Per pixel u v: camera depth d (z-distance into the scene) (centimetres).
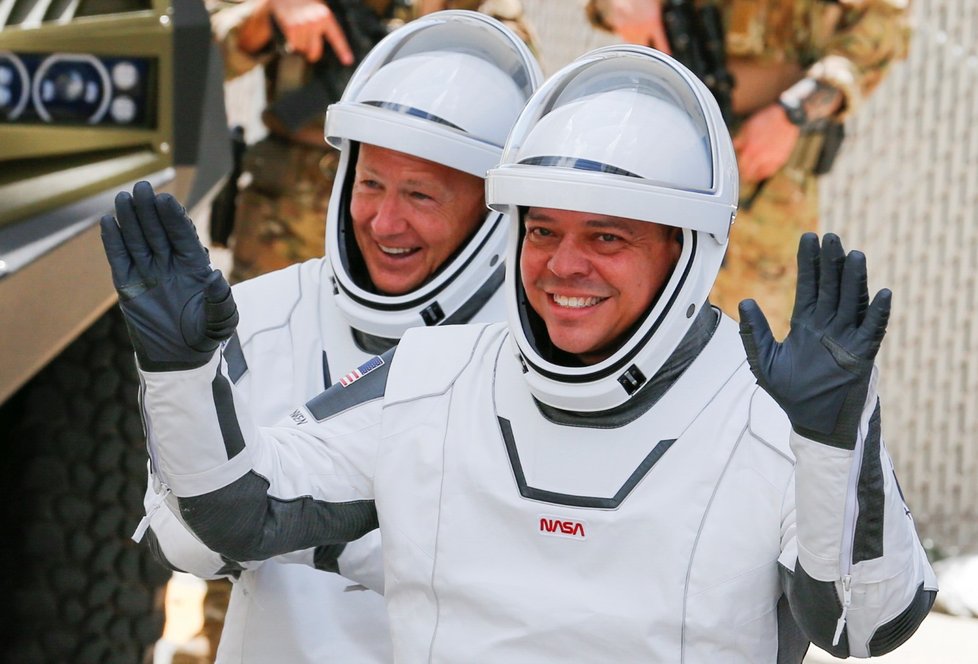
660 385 636
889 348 1720
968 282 1708
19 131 848
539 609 620
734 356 647
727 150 643
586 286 635
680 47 1318
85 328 933
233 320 601
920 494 1711
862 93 1345
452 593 634
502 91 787
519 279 657
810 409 568
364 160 784
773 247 1343
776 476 617
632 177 625
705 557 615
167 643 1128
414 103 771
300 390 787
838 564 577
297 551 720
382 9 1270
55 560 970
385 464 658
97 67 870
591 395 625
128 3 882
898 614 589
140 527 675
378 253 789
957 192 1702
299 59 1262
